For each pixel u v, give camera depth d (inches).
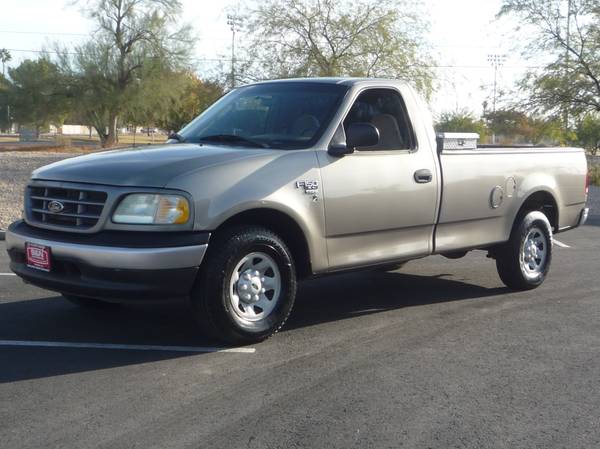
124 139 2488.9
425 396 201.9
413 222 276.8
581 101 1165.1
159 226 218.2
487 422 185.6
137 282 215.6
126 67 1861.5
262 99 280.2
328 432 177.0
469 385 211.3
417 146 280.1
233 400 195.9
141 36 1847.9
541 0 1145.4
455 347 247.3
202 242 220.5
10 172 765.3
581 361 235.1
